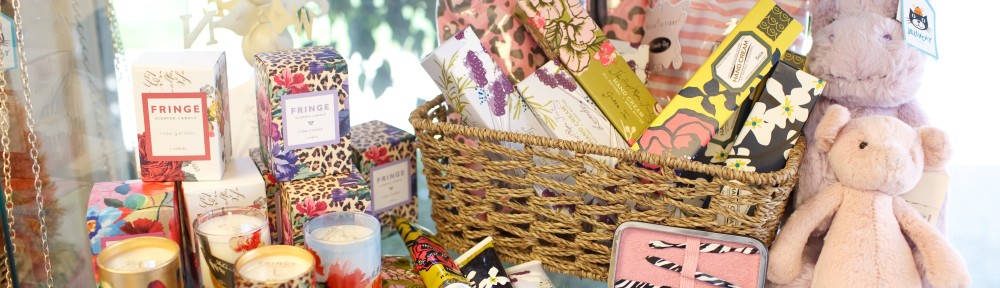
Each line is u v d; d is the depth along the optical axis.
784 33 0.88
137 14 1.04
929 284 0.82
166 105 0.83
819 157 0.88
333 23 1.36
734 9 0.96
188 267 0.90
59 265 0.90
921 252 0.83
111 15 1.01
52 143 0.88
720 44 0.89
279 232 0.96
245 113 1.10
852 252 0.81
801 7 0.97
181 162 0.85
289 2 1.12
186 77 0.82
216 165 0.86
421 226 1.05
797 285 0.86
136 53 1.06
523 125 0.93
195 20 1.07
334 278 0.78
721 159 0.89
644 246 0.86
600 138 0.92
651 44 1.02
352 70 1.44
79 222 0.95
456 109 0.92
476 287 0.87
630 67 0.98
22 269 0.84
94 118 0.99
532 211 0.91
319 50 0.92
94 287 0.97
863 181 0.82
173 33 1.07
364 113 1.50
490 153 0.95
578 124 0.92
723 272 0.84
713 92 0.87
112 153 1.05
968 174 1.30
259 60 0.88
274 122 0.85
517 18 0.98
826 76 0.88
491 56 0.97
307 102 0.86
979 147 1.34
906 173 0.81
